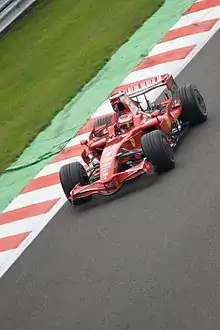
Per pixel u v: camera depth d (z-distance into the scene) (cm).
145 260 3531
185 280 3231
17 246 4422
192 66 5428
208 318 2931
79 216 4284
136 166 4047
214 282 3123
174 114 4406
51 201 4744
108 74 5941
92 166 4575
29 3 7488
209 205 3691
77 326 3331
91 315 3356
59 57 6569
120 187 4100
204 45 5631
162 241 3603
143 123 4266
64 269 3875
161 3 6488
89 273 3703
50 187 4931
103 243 3878
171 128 4344
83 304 3475
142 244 3672
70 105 5819
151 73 5631
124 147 4184
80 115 5631
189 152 4253
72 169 4331
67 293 3647
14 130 5872
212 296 3045
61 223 4353
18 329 3578
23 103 6225
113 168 4084
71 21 6981
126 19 6500
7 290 3994
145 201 4000
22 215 4753
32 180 5141
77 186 4269
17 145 5653
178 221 3688
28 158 5425
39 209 4722
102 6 6962
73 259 3909
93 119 5500
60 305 3581
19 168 5356
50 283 3828
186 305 3070
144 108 5169
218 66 5269
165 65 5631
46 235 4344
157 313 3120
